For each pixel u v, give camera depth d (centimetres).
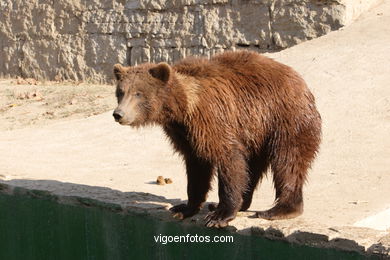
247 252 1211
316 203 1448
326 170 1712
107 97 2903
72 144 2217
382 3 2873
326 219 1319
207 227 1245
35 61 3428
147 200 1443
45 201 1530
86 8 3238
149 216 1345
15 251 1602
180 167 1870
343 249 1093
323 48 2512
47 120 2634
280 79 1268
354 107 2083
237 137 1241
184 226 1297
